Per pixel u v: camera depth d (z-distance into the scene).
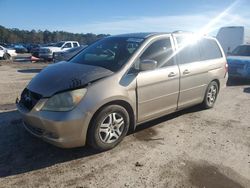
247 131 5.21
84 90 3.75
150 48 4.71
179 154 4.16
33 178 3.43
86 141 3.91
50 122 3.57
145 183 3.39
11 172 3.55
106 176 3.52
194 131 5.11
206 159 4.04
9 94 7.74
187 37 5.61
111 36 5.50
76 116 3.62
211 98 6.46
